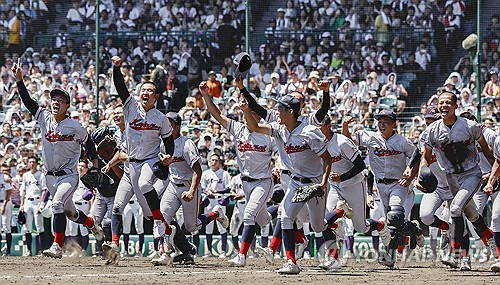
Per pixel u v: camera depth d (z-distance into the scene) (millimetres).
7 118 25375
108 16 28938
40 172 21953
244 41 26859
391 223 15047
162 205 15383
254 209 14828
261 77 26000
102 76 25953
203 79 26422
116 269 13922
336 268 13680
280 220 14102
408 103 25375
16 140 24453
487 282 11773
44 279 11695
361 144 15969
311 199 12703
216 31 26859
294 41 26281
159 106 25016
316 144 12258
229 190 21016
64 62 27469
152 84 14133
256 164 14945
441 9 25953
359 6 27531
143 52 27172
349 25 27359
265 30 26391
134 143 14188
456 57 25406
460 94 24172
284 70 26078
